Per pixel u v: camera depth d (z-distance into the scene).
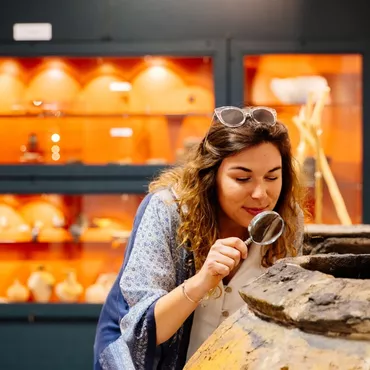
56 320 4.29
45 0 4.25
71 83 4.38
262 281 1.12
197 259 1.76
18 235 4.42
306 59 4.32
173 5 4.23
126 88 4.37
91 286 4.40
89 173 4.29
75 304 4.27
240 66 4.24
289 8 4.22
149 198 1.82
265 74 4.32
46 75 4.39
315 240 2.35
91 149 4.41
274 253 1.80
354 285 1.02
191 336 1.74
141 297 1.68
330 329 0.98
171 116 4.38
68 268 4.46
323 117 4.36
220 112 1.74
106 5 4.23
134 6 4.23
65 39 4.26
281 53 4.23
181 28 4.24
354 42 4.22
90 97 4.38
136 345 1.65
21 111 4.39
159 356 1.74
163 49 4.22
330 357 0.96
